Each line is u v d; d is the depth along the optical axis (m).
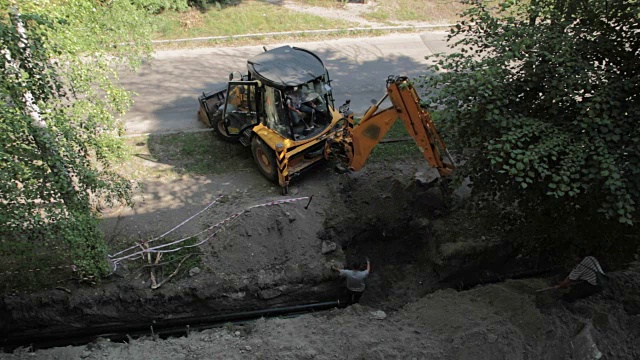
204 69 14.61
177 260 8.18
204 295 7.85
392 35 17.03
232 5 18.55
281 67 9.17
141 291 7.76
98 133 7.95
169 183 9.90
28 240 6.82
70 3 8.20
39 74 6.84
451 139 7.04
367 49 16.03
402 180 9.77
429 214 9.08
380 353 6.69
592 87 6.13
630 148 5.68
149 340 7.41
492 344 6.66
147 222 8.92
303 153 9.36
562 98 6.16
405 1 19.33
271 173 9.57
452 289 8.02
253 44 16.23
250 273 8.13
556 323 6.95
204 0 17.61
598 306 7.38
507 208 8.07
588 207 6.60
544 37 6.33
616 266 7.92
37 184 6.60
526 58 6.42
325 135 9.46
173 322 7.91
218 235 8.49
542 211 7.21
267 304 8.16
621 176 5.66
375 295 8.48
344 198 9.47
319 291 8.24
